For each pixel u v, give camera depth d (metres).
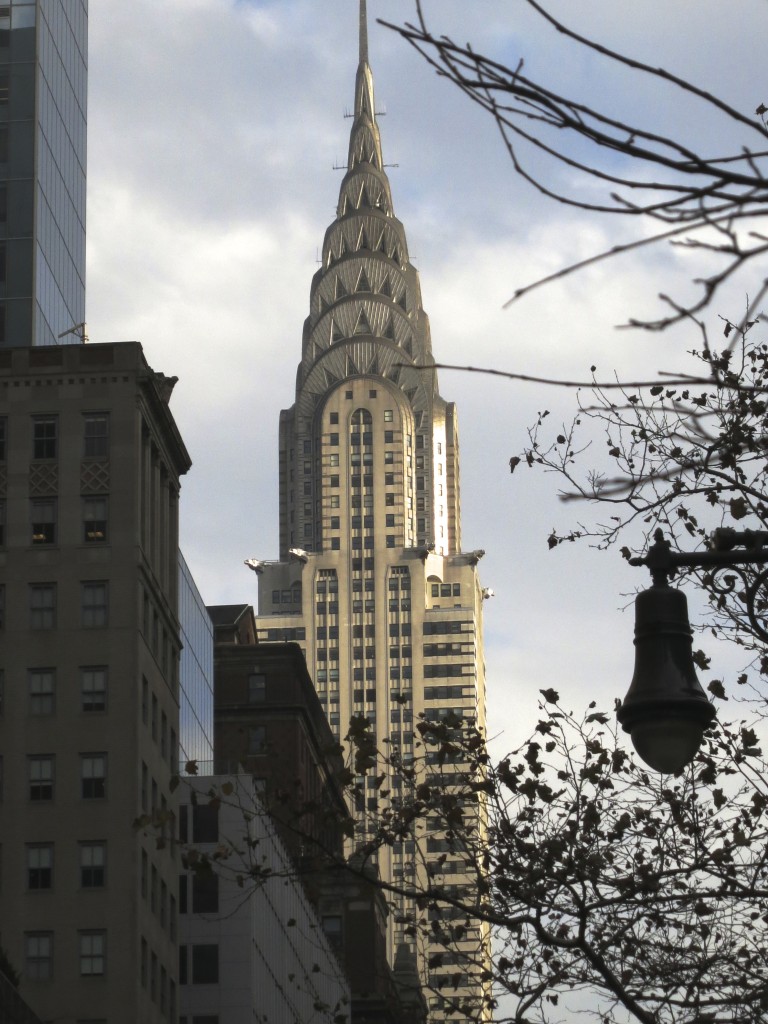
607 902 38.06
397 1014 44.88
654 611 30.69
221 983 171.50
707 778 43.41
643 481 17.83
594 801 43.47
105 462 159.75
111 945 147.12
